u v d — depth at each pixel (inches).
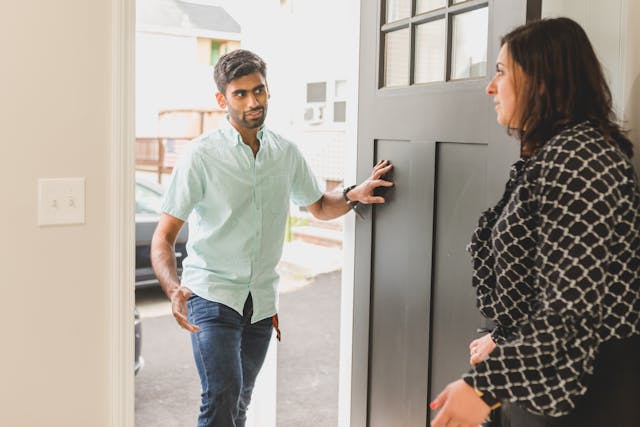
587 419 55.6
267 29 110.4
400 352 87.2
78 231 73.7
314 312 211.5
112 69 73.8
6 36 68.2
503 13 68.9
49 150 71.4
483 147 72.9
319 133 329.4
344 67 315.3
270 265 96.8
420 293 83.2
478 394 52.9
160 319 192.7
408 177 85.0
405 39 85.9
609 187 50.6
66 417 74.8
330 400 144.9
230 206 92.3
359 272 95.3
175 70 354.6
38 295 72.2
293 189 101.1
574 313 50.1
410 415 85.4
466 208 75.7
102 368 76.4
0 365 70.9
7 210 69.8
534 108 56.8
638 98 66.1
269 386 111.3
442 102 78.5
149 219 192.5
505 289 59.4
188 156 92.2
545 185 52.9
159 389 146.5
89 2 72.1
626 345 54.8
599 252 49.9
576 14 72.0
